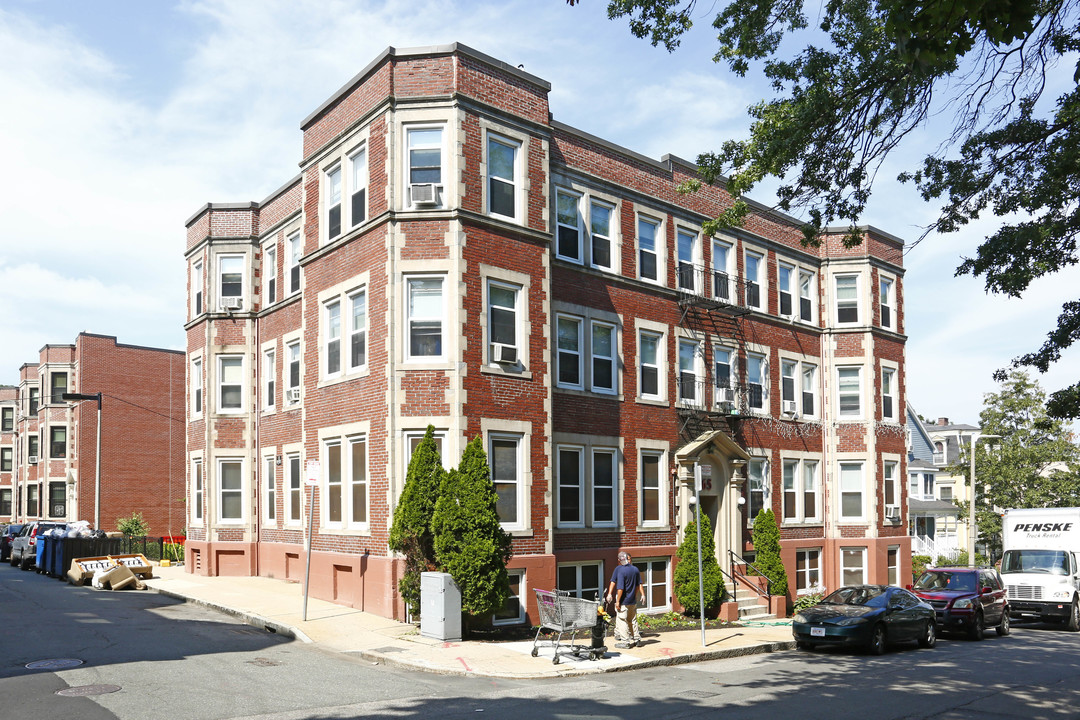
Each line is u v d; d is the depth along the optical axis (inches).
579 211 930.7
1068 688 586.6
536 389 801.6
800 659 701.3
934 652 781.3
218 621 747.4
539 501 790.5
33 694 459.8
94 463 1801.2
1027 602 1073.5
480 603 666.8
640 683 559.8
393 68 786.8
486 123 794.2
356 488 807.1
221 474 1134.4
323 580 845.8
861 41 443.5
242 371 1150.3
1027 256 534.3
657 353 1011.3
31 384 2213.3
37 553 1323.8
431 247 761.6
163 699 454.3
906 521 1291.8
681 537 991.0
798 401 1221.1
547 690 523.2
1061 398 584.7
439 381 747.4
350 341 825.5
